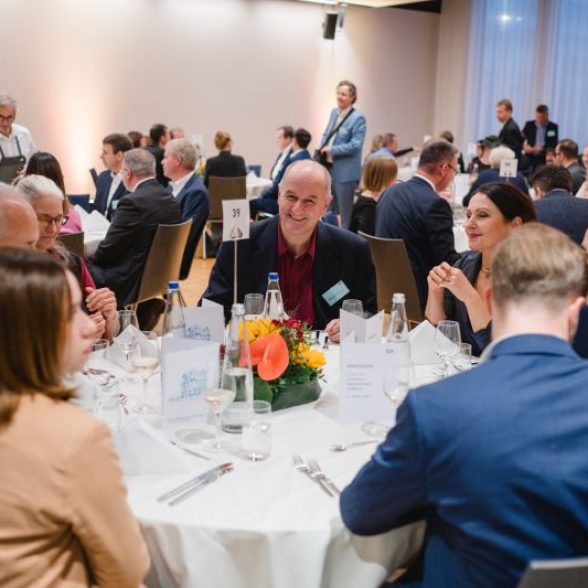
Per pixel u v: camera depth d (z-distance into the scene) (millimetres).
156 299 4152
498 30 10844
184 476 1447
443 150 3756
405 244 3691
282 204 2438
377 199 4848
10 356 1056
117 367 2020
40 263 1089
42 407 1060
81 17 8477
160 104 9234
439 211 3684
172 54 9219
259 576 1275
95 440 1056
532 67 10852
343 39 10633
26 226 1991
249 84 9922
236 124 9930
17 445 1029
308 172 2393
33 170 3764
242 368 1617
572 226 3545
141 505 1335
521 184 5824
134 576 1117
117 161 5535
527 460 985
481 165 7879
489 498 994
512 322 1106
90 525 1054
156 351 1947
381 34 10969
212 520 1286
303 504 1347
